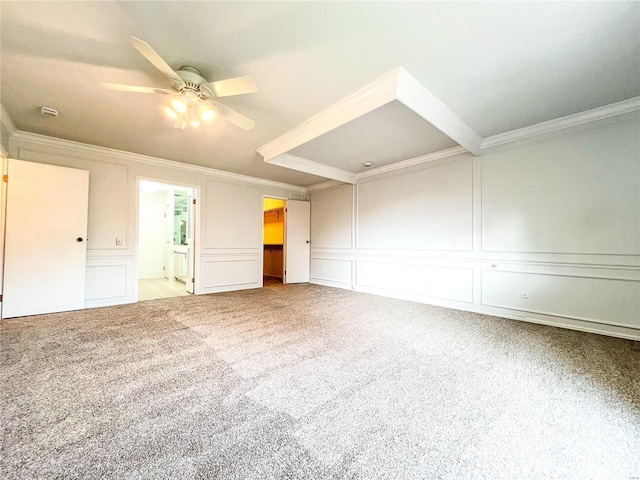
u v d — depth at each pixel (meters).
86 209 3.38
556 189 2.84
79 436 1.20
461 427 1.29
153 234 6.70
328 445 1.17
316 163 4.32
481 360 2.02
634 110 2.41
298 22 1.54
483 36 1.65
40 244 3.09
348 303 3.92
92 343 2.29
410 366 1.92
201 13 1.48
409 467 1.06
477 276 3.42
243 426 1.28
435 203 3.85
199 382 1.68
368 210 4.82
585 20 1.52
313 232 6.02
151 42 1.70
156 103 2.44
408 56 1.83
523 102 2.44
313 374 1.79
